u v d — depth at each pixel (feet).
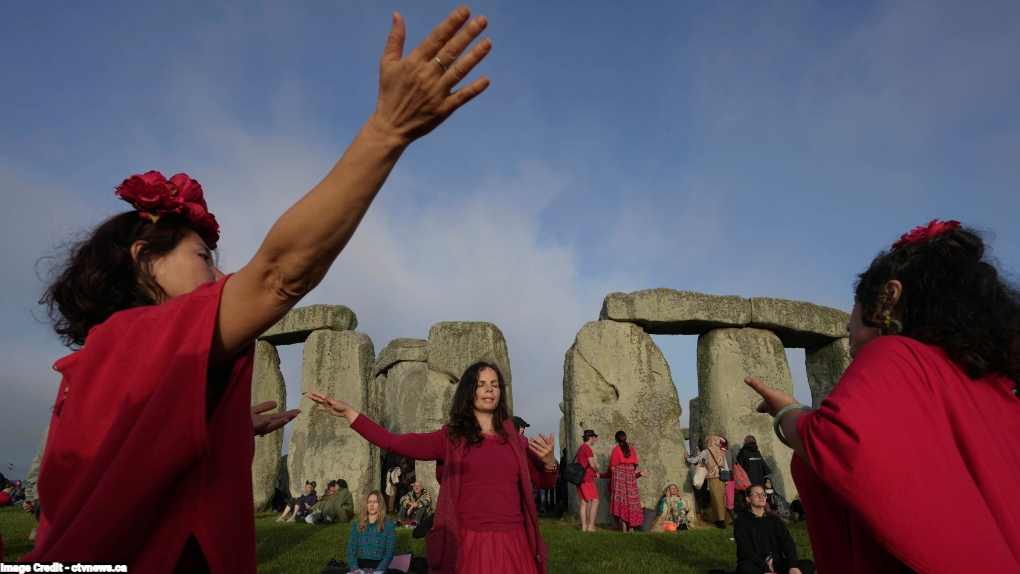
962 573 5.19
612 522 44.24
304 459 52.31
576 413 48.67
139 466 3.92
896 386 5.94
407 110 3.81
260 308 4.19
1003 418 6.25
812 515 7.14
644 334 50.47
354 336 55.11
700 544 31.81
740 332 52.13
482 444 13.42
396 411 67.92
